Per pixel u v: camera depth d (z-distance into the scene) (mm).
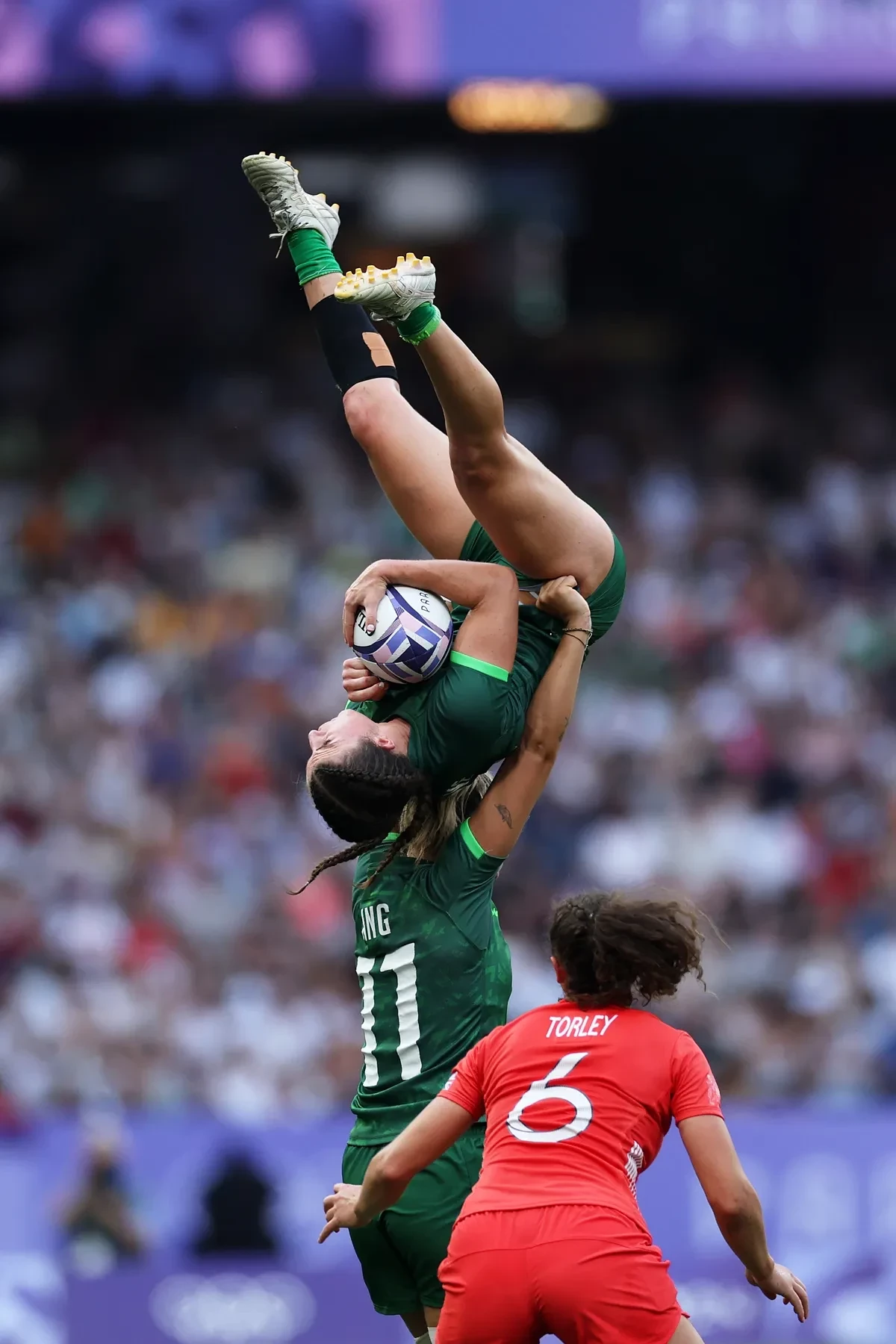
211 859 47469
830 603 60781
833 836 49750
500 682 14648
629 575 61094
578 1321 13109
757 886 47938
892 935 46469
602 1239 13195
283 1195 34844
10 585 60656
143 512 64562
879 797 51281
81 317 76438
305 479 67375
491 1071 14102
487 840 14977
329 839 47812
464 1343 13422
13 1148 35094
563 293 79188
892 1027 42250
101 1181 33875
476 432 14453
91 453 69688
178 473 67875
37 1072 40000
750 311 78562
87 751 51219
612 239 79000
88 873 46406
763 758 52469
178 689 54344
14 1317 33562
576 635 14992
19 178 76312
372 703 15125
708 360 78250
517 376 76938
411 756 14727
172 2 52406
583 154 77438
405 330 14078
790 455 70875
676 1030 14062
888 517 65688
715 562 62469
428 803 14891
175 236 77312
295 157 76688
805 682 55938
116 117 72062
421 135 75062
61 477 67812
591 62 53375
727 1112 36844
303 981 44125
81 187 76562
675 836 49281
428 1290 15031
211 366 75750
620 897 14305
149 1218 34656
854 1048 41594
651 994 14078
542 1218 13312
